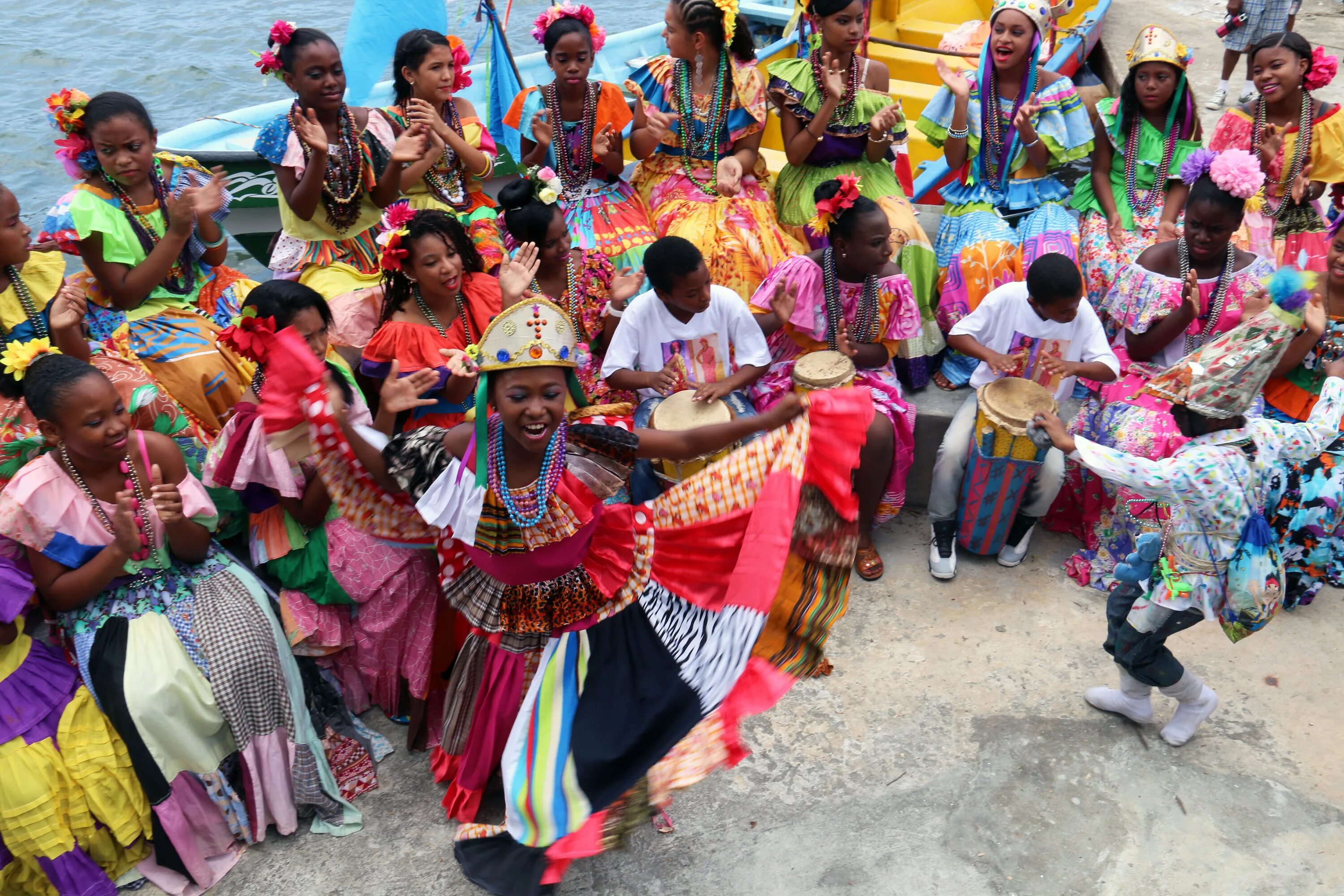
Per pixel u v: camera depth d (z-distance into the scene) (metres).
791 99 5.36
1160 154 5.32
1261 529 3.32
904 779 3.66
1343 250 4.19
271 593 3.75
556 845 2.91
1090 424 4.73
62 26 14.65
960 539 4.67
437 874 3.41
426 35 5.07
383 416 3.09
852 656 4.23
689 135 5.46
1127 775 3.65
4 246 3.77
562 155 5.40
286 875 3.44
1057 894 3.26
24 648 3.35
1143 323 4.53
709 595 3.34
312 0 15.94
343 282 4.82
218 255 4.59
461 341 4.11
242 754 3.44
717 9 5.18
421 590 3.75
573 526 3.04
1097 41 8.54
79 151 4.15
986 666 4.15
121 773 3.34
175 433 3.92
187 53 13.73
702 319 4.47
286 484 3.56
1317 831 3.44
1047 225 5.29
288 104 6.55
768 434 3.27
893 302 4.60
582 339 4.80
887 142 5.48
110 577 3.36
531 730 3.12
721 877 3.35
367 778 3.75
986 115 5.39
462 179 5.36
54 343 3.98
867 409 3.18
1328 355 4.33
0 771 3.21
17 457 3.57
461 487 2.93
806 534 3.32
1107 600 3.97
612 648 3.23
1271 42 5.01
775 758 3.77
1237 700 3.96
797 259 4.69
